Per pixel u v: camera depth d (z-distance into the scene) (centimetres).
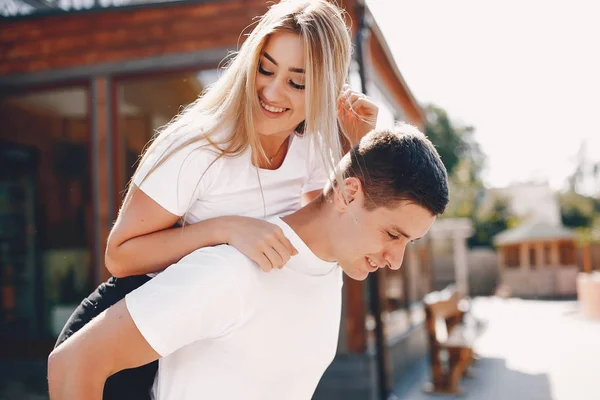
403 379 746
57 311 617
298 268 144
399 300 797
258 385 141
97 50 589
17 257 628
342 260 146
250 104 148
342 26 152
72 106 603
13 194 629
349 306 542
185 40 573
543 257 2288
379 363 521
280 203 167
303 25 146
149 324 126
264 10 558
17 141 620
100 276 592
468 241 2792
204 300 129
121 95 589
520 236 2294
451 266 2112
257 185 159
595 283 1423
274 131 155
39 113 610
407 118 979
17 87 605
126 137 588
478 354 940
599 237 2200
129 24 583
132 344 127
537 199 3262
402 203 135
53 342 611
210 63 570
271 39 148
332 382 527
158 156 147
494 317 1524
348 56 155
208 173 151
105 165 588
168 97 579
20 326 623
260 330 138
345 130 183
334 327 157
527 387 705
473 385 723
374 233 140
